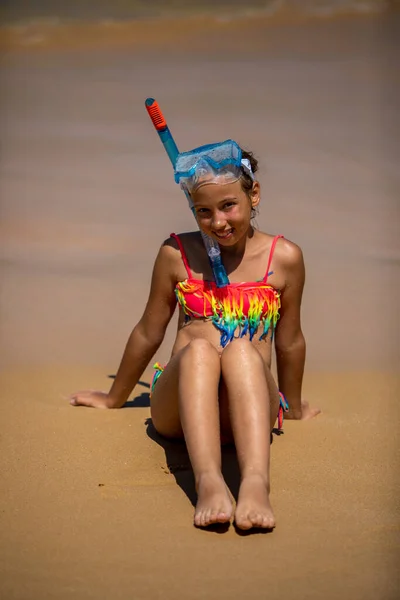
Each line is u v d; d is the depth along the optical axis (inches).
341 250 353.4
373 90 625.0
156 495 161.9
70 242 375.2
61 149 530.3
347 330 284.0
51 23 925.2
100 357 262.7
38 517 152.8
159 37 856.9
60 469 174.9
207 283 186.7
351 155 488.1
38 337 278.1
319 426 203.2
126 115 606.5
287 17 887.1
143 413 211.6
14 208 421.7
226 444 186.1
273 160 476.4
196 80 682.2
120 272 337.1
